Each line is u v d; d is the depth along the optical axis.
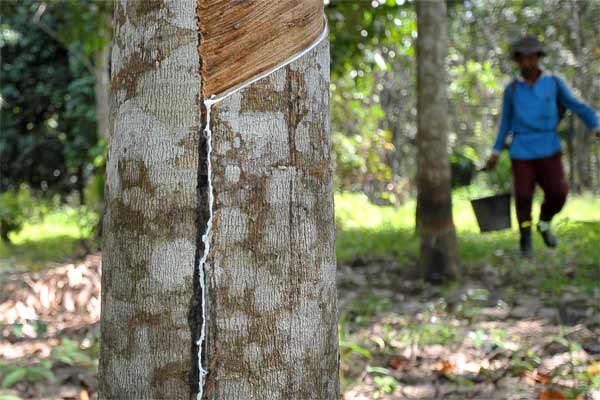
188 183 1.45
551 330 4.22
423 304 5.04
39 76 18.22
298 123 1.51
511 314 4.61
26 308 5.31
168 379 1.46
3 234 9.98
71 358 3.90
